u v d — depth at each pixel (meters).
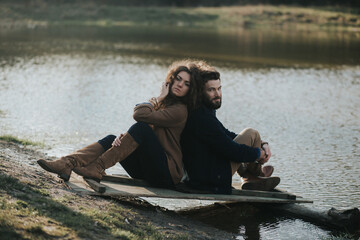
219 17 44.72
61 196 4.72
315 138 9.71
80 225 4.07
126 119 10.77
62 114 10.98
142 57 21.62
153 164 5.27
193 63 5.51
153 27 38.38
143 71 17.95
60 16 41.00
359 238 5.27
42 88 14.19
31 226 3.74
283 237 5.21
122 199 5.40
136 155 5.48
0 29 33.00
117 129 9.85
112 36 30.75
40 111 11.17
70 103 12.26
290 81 16.86
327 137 9.83
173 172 5.34
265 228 5.43
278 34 35.12
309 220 5.69
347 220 5.43
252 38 31.58
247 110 12.19
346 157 8.45
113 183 5.47
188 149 5.44
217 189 5.50
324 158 8.36
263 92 14.80
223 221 5.58
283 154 8.54
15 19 38.50
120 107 12.00
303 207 5.83
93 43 26.61
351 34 36.94
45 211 4.16
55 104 12.05
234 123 10.77
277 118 11.42
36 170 5.50
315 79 17.44
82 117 10.77
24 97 12.77
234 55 23.05
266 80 16.94
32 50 22.92
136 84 15.38
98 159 5.32
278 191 6.10
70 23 39.03
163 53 23.03
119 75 17.00
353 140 9.65
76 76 16.53
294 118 11.48
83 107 11.84
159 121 5.23
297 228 5.48
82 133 9.38
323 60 22.41
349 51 26.00
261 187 5.91
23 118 10.40
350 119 11.58
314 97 14.23
